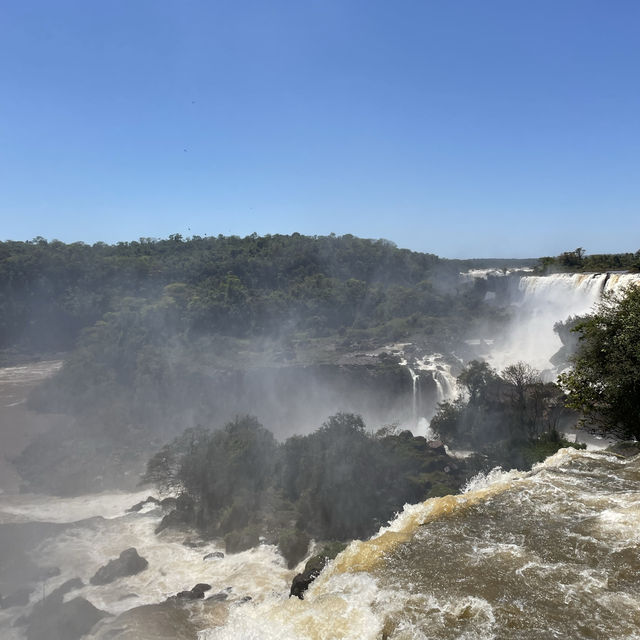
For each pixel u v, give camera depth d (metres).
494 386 60.19
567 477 15.89
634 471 16.08
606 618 9.94
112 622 25.19
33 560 37.47
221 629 11.99
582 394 25.77
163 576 35.19
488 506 14.46
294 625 11.22
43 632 26.53
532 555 12.02
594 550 11.98
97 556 38.50
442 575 11.66
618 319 24.95
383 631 10.31
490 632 9.79
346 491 40.41
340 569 12.92
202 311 112.00
